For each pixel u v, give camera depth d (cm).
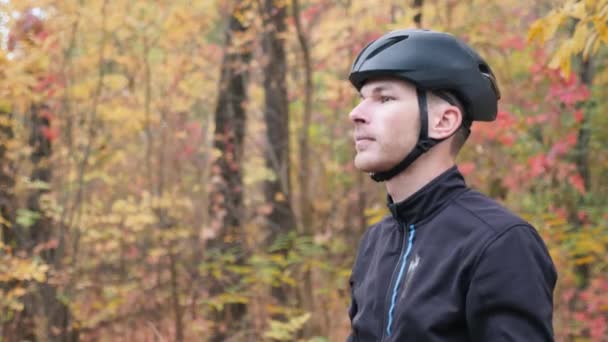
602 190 651
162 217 606
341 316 568
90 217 595
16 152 540
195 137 664
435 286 121
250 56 681
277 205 630
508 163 545
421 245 128
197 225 688
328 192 693
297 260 518
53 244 526
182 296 609
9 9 450
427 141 130
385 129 130
